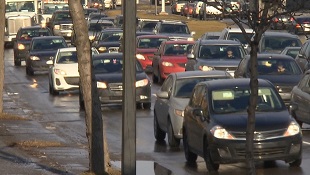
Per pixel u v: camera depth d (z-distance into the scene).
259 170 40.16
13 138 52.00
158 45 104.50
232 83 43.00
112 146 51.00
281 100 42.09
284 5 28.25
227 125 39.50
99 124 36.47
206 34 104.75
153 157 46.06
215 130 39.50
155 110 53.25
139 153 47.66
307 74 55.81
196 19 175.25
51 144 49.28
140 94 69.12
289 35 89.94
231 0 31.62
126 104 28.36
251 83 24.92
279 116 40.28
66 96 82.00
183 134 44.91
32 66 103.75
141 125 60.25
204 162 43.88
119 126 60.09
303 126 57.78
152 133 56.31
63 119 64.88
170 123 49.59
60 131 57.62
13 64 123.50
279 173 39.22
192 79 51.97
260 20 24.91
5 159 42.78
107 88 68.88
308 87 54.84
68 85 82.75
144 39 105.31
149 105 70.38
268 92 42.38
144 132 56.75
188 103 46.22
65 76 82.69
